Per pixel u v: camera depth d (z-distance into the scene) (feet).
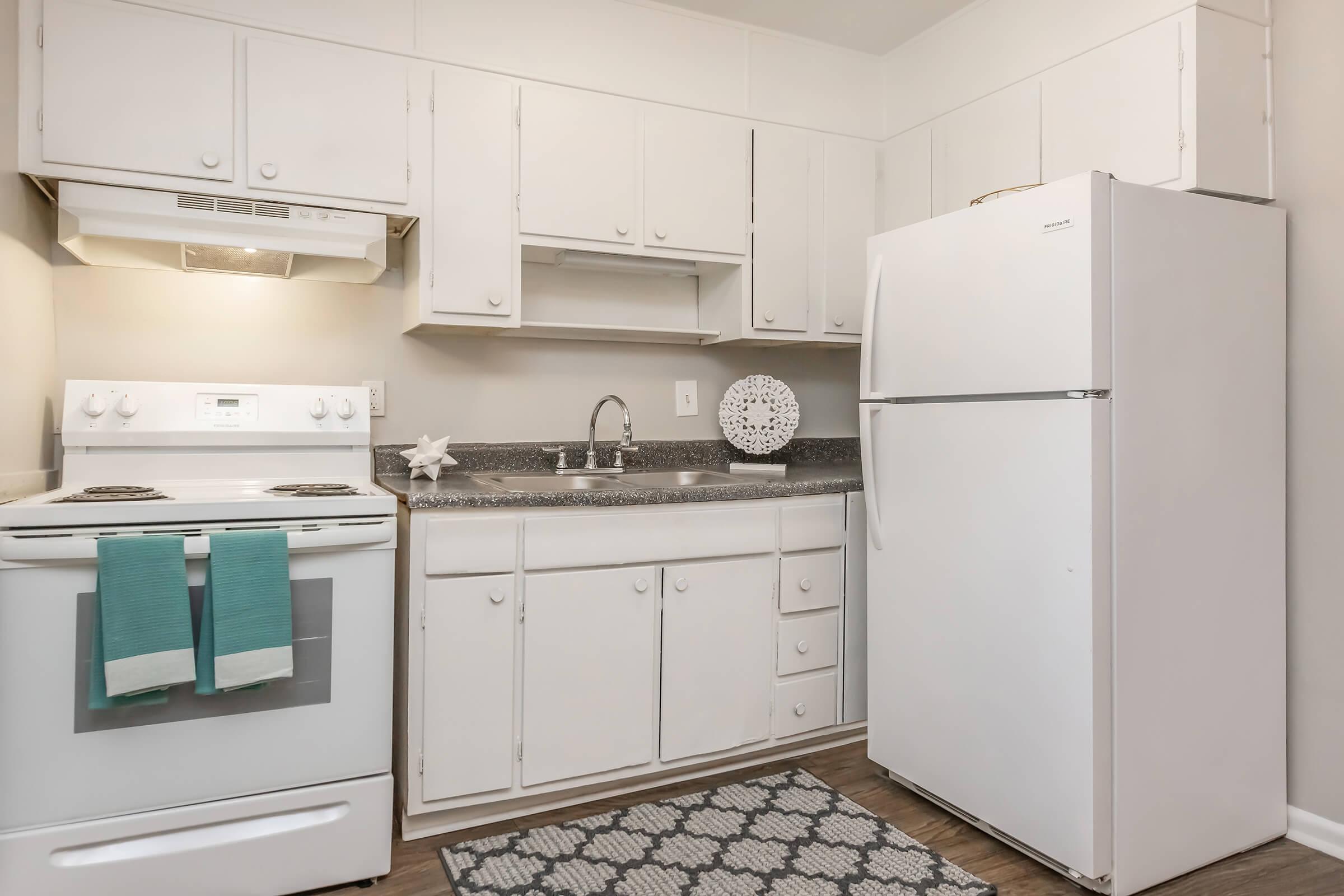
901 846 6.45
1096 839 5.63
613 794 7.32
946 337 6.71
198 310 7.43
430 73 7.36
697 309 9.80
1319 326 6.53
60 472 6.89
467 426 8.57
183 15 6.49
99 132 6.23
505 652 6.58
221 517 5.47
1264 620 6.56
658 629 7.24
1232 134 6.61
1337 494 6.41
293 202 6.85
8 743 4.97
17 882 4.98
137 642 5.01
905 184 9.39
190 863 5.38
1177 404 5.99
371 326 8.11
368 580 5.88
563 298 9.05
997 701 6.33
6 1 5.82
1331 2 6.44
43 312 6.61
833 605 8.14
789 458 10.30
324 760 5.75
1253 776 6.50
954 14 8.68
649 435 9.57
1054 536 5.84
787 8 8.54
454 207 7.48
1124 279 5.71
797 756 8.26
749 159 8.88
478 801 6.62
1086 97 7.28
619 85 8.18
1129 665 5.77
